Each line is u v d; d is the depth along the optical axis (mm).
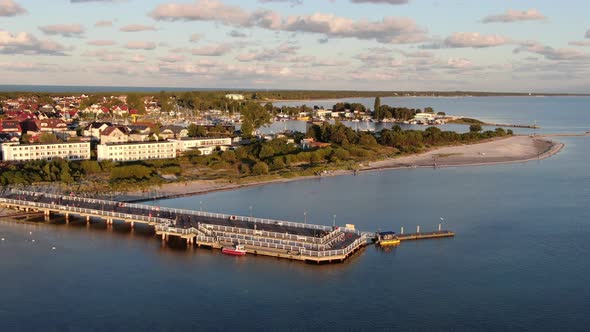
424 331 110938
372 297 126562
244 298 125500
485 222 192500
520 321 115688
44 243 164125
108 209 190000
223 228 169125
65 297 125188
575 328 112938
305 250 149500
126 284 132875
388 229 183000
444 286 133375
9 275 137875
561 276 140625
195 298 125375
